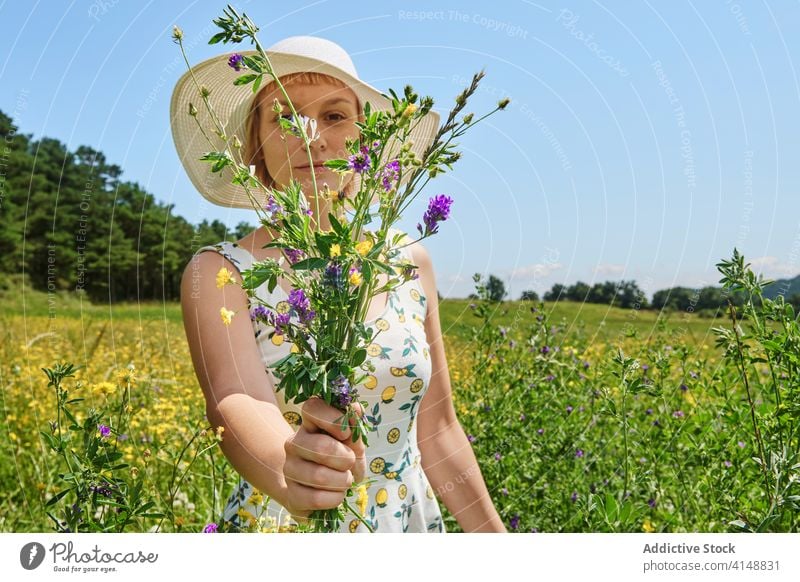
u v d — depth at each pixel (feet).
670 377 10.62
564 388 11.33
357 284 4.32
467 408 11.47
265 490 5.53
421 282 7.51
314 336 4.49
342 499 4.75
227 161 4.69
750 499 7.56
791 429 6.10
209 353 6.05
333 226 4.20
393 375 6.73
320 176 6.36
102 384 6.52
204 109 7.66
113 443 5.84
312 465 4.59
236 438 5.68
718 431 8.48
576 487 10.01
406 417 6.92
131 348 18.28
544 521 9.71
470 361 12.10
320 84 6.58
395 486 6.82
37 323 24.29
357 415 4.52
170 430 11.02
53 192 52.34
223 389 5.94
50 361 16.72
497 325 12.00
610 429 10.46
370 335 4.47
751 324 6.42
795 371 6.21
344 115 6.66
